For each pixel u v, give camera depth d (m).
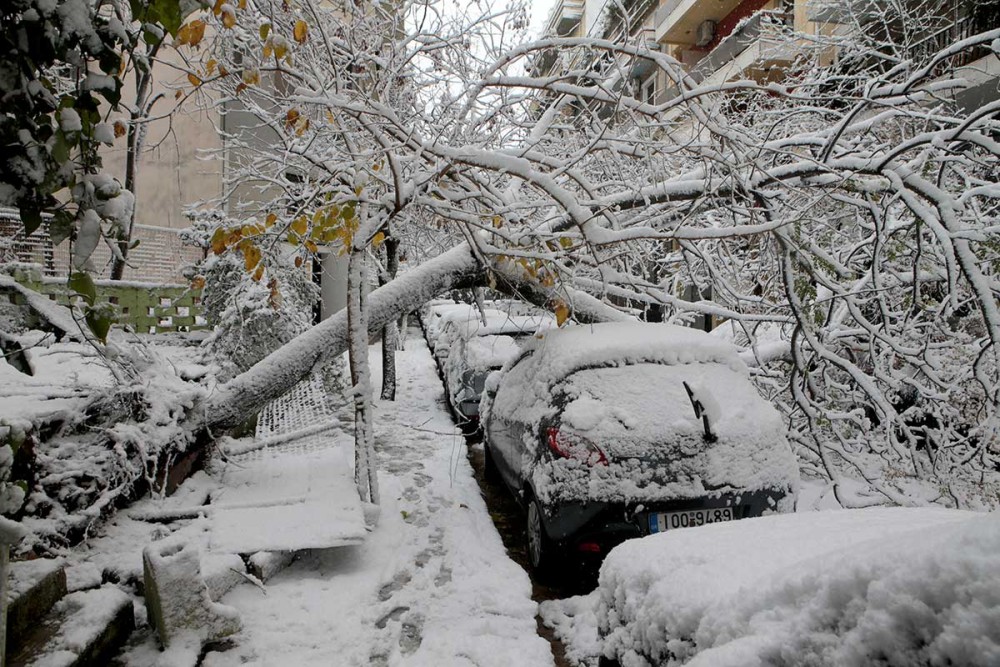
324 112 6.36
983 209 7.60
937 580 1.13
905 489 6.48
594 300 6.82
